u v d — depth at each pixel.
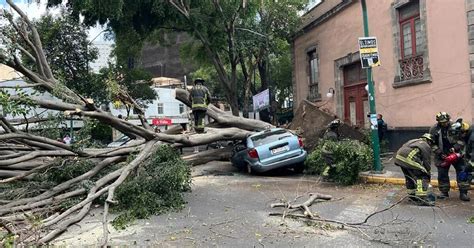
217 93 36.50
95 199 7.45
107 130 25.89
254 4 20.31
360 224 6.08
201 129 12.68
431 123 12.39
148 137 9.62
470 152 7.56
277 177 11.67
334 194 8.62
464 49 11.07
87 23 20.02
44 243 5.24
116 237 6.07
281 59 32.66
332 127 11.27
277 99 36.31
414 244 5.21
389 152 13.60
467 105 11.02
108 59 30.91
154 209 7.49
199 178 11.81
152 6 18.77
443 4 11.73
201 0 19.67
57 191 7.73
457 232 5.66
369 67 10.31
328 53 18.38
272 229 6.16
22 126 11.20
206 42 20.86
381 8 14.58
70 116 8.59
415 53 13.12
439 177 7.78
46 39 21.05
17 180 8.28
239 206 7.85
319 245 5.33
